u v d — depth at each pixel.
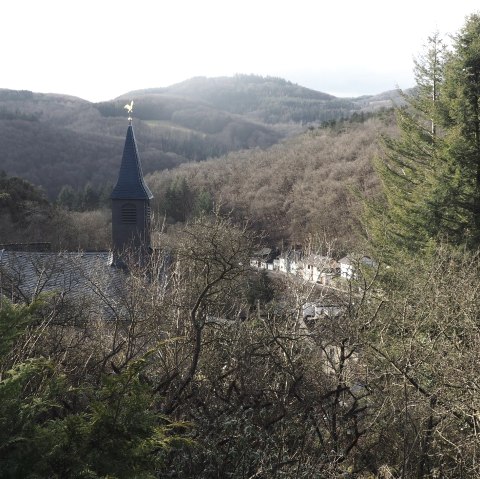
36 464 3.08
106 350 8.57
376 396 7.08
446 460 7.16
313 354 7.94
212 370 7.25
